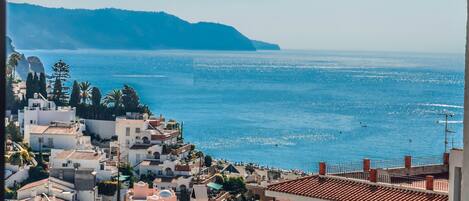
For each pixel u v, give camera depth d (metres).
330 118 61.41
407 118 55.00
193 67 62.59
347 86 82.44
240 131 50.38
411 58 70.62
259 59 102.25
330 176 11.59
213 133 47.97
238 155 41.84
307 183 11.42
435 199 10.55
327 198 10.84
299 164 39.94
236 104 65.06
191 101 58.50
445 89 54.00
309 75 96.69
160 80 54.34
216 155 40.97
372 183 11.16
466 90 3.53
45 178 20.52
